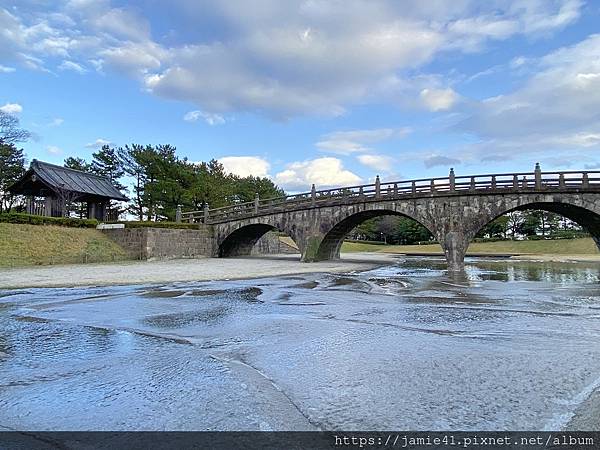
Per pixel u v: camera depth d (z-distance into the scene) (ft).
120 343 33.14
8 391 22.82
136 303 52.85
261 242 197.16
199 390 22.91
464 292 64.95
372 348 31.50
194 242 149.48
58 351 30.78
